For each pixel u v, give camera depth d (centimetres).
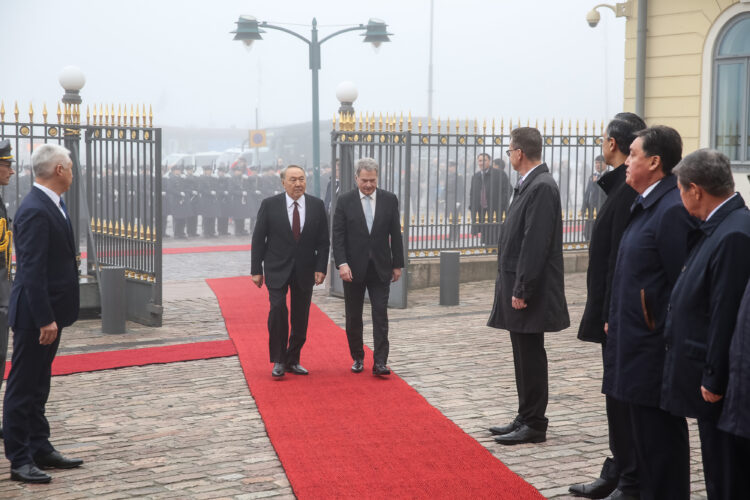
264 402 621
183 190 2138
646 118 1293
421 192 1312
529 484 453
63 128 985
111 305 882
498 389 661
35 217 471
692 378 351
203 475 477
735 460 353
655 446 386
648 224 388
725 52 1192
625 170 438
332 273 1138
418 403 617
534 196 508
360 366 714
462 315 992
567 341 841
